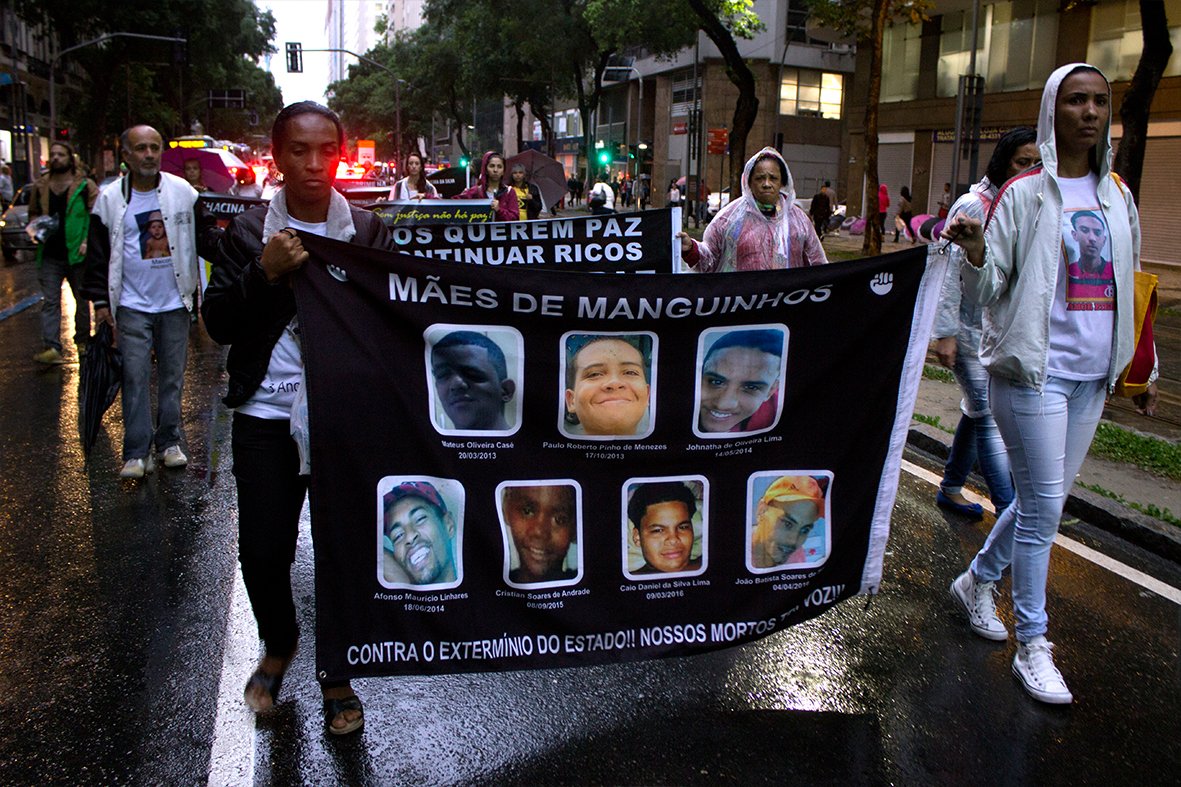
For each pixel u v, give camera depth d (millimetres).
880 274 3260
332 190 3088
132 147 5477
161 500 5453
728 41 25203
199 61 51156
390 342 2963
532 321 3047
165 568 4477
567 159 71062
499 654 3117
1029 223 3340
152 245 5672
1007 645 3805
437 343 2998
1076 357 3377
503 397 3064
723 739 3105
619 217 5117
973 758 3010
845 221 35750
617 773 2906
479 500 3080
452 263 2949
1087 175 3428
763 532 3316
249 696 3160
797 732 3146
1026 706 3332
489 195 10016
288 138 2922
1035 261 3328
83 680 3434
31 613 3984
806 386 3283
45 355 9359
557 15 40812
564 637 3168
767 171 4988
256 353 2979
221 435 6914
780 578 3348
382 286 2930
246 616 3971
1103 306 3377
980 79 15227
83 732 3094
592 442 3148
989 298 3383
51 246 9320
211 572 4438
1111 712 3305
